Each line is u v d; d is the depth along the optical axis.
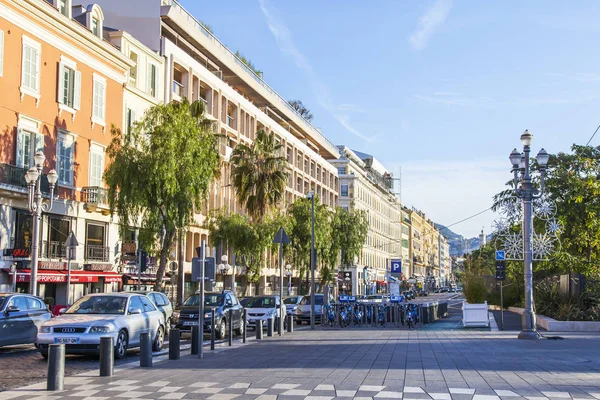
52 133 32.00
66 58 33.06
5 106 28.78
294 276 70.88
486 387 11.38
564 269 33.59
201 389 11.34
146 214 31.75
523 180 23.78
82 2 45.12
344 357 16.80
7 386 12.14
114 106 37.47
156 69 42.94
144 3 44.66
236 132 57.06
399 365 14.84
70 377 13.09
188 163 30.20
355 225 64.06
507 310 51.12
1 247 28.39
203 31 52.41
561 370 13.80
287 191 71.25
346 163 97.62
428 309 35.69
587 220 35.06
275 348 19.81
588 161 36.00
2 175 27.91
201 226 49.44
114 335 15.90
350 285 93.88
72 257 31.83
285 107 72.38
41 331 15.68
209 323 24.34
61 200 32.19
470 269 44.75
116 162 29.56
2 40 28.53
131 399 10.41
